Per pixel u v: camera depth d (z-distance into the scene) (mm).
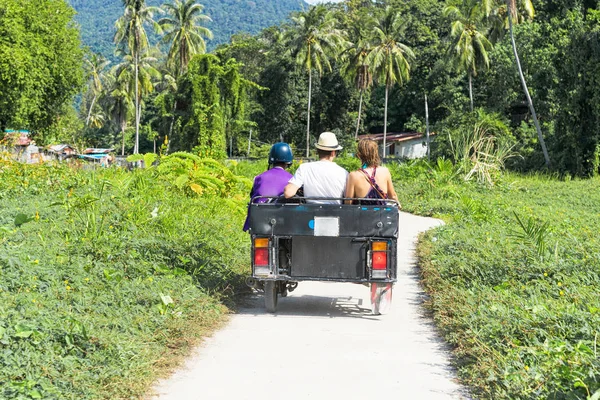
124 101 88938
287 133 85688
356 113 85688
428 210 23656
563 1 54719
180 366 6000
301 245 7996
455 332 7000
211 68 64688
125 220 11258
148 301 7332
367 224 7891
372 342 6953
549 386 4980
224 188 17094
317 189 8305
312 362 6203
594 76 40312
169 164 16812
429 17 80250
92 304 6816
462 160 33125
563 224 16438
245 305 8742
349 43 72438
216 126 63969
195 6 75875
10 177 15281
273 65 83062
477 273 9469
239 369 5957
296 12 79312
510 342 6023
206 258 9836
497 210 21266
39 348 5332
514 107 66125
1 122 44844
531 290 8086
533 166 46125
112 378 5203
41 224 10469
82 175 16422
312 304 8891
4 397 4527
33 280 6926
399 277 10891
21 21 42812
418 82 77188
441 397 5316
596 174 41250
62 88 46906
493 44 60656
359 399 5242
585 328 6020
